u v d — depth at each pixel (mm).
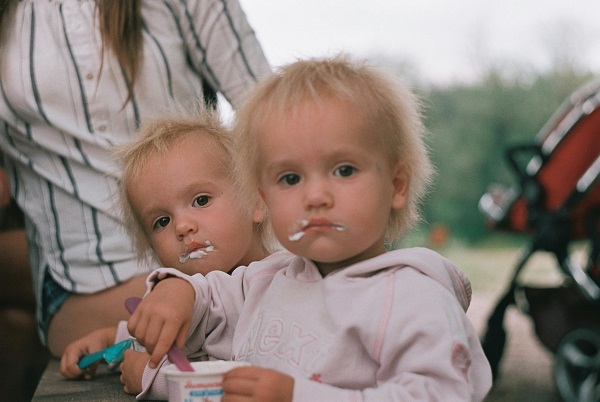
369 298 1359
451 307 1329
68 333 2354
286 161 1382
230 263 1796
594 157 4227
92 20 2305
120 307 2293
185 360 1390
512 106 13539
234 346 1572
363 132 1377
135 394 1726
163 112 2146
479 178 13156
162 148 1801
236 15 2443
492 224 4668
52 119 2303
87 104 2305
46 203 2369
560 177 4281
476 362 1367
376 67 1486
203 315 1630
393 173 1449
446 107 13617
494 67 14133
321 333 1396
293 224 1380
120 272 2285
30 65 2299
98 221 2312
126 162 1861
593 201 4238
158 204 1796
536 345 6203
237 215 1786
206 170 1780
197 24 2396
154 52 2312
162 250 1822
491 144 13320
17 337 2965
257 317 1537
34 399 1748
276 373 1248
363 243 1380
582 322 4191
